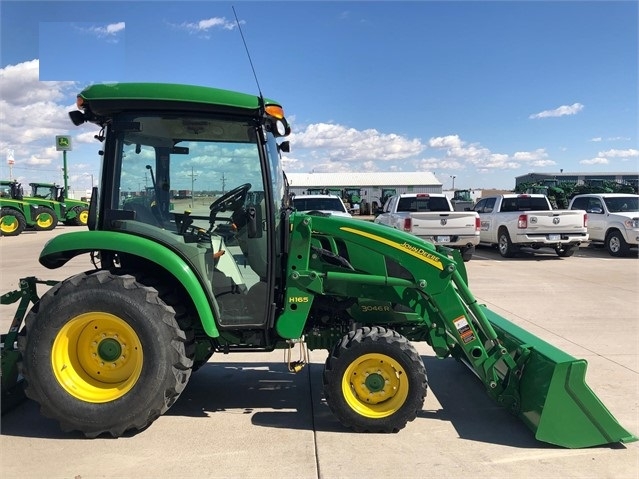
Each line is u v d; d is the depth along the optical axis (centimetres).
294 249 393
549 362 365
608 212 1579
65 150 3369
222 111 376
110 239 372
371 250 403
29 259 1410
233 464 337
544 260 1465
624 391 464
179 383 372
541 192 2612
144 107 372
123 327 368
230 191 394
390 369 382
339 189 4222
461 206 2278
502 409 431
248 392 467
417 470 331
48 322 363
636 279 1105
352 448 360
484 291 964
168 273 402
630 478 321
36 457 344
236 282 399
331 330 427
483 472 329
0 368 397
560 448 361
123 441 367
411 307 406
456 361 562
